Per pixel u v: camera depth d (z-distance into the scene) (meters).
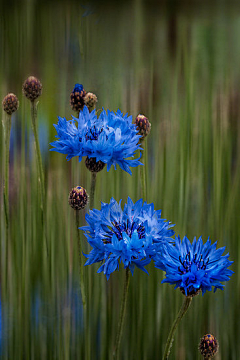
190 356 0.71
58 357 0.71
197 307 0.71
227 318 0.72
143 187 0.67
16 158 0.78
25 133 0.78
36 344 0.72
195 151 0.76
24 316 0.72
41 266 0.73
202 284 0.60
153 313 0.71
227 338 0.72
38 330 0.72
